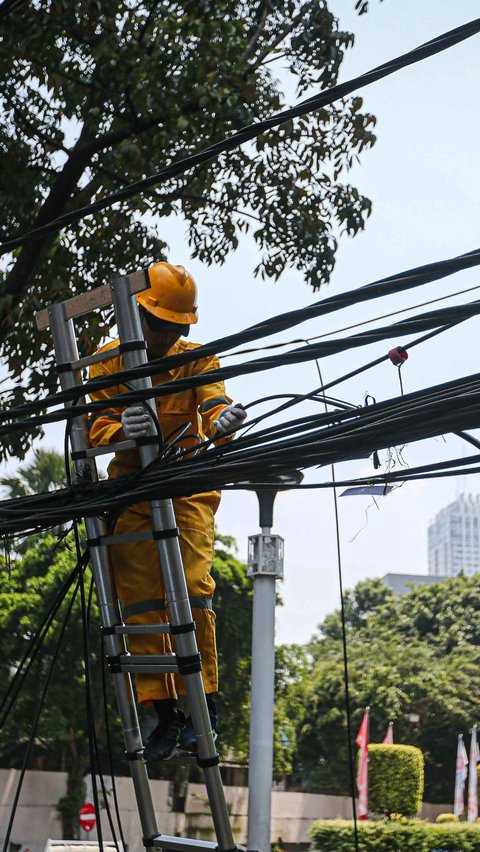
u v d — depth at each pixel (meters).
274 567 13.32
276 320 4.12
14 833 37.66
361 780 38.69
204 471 4.55
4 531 4.91
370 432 4.25
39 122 12.27
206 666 5.02
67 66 12.32
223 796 4.68
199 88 11.51
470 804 39.94
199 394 5.23
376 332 3.96
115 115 11.84
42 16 11.02
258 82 13.02
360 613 60.09
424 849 35.72
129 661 4.93
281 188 13.20
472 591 54.69
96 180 12.47
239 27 12.38
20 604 34.09
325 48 12.68
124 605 5.09
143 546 5.05
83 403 5.16
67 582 5.57
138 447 4.84
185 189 13.05
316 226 13.27
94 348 11.71
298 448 4.39
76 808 38.38
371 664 50.03
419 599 56.25
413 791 41.28
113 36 11.39
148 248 12.91
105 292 5.04
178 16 11.86
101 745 38.16
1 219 12.02
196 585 5.03
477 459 4.64
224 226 13.53
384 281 3.88
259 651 13.12
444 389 4.18
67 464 5.11
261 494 13.54
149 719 33.06
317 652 56.28
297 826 47.91
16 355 11.77
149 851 5.07
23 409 4.62
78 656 35.44
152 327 5.23
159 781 41.81
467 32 3.95
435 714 48.44
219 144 4.57
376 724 48.41
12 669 35.12
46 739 36.81
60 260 12.47
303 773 51.12
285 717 47.31
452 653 51.62
